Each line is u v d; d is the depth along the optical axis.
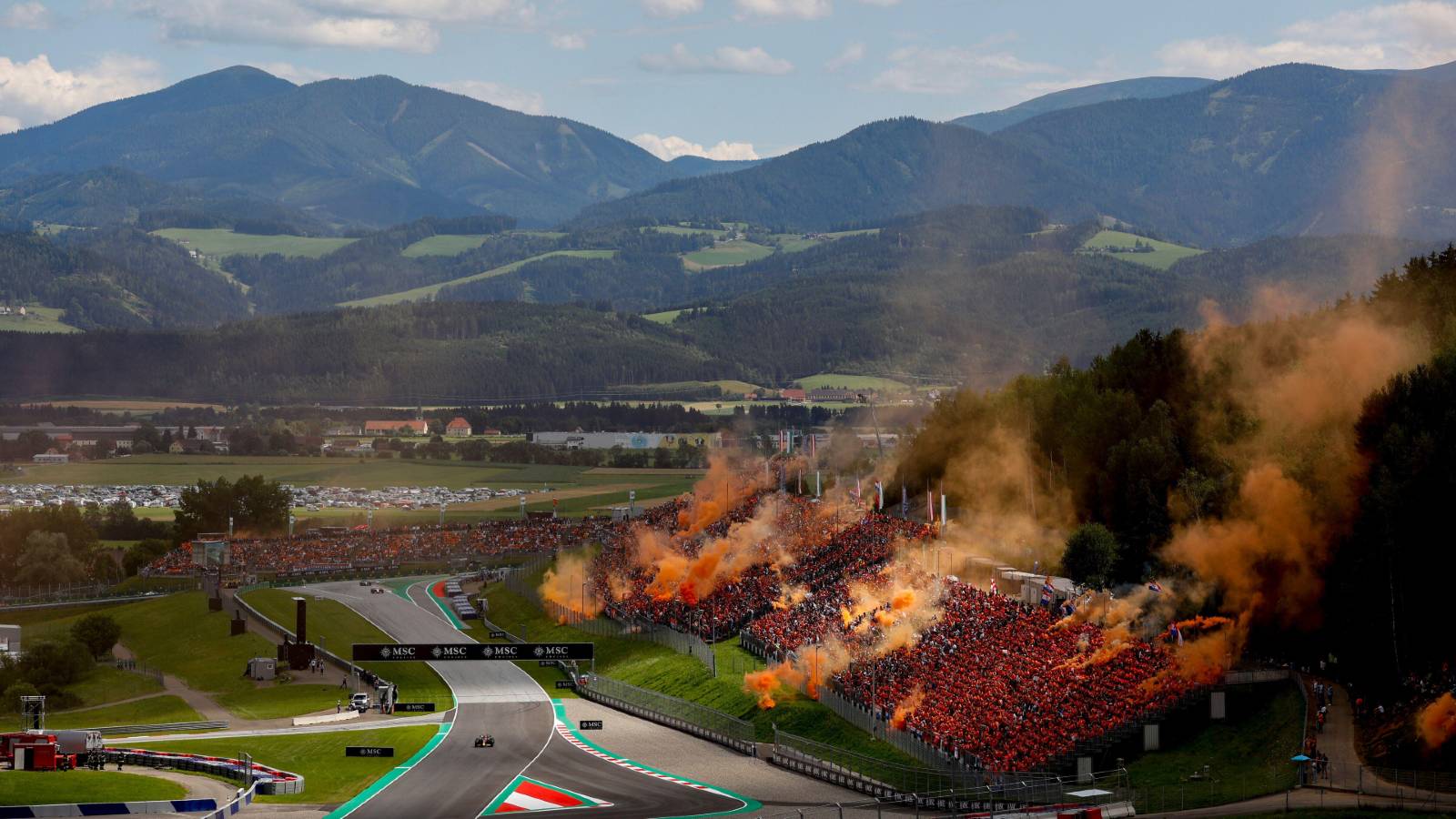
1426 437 125.88
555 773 133.50
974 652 138.62
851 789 123.06
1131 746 119.12
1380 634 123.62
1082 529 151.88
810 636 159.62
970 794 112.44
